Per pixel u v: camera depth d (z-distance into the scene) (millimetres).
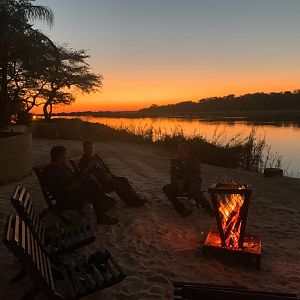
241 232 4387
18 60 21203
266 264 4371
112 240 4961
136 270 4082
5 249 4547
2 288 3658
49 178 5227
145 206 6645
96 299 3473
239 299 2412
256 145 14898
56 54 22312
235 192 4320
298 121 62531
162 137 18141
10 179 8016
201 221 5918
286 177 10594
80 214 5965
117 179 6625
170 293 3596
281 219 6234
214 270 4148
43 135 19922
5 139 7801
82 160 6402
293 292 3693
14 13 17969
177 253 4582
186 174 6273
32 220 3834
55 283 3559
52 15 18703
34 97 25219
